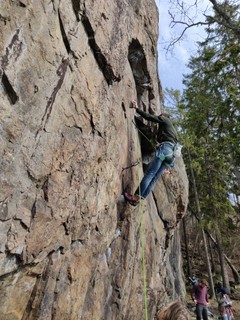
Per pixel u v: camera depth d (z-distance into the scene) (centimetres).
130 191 506
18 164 245
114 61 392
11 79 229
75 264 342
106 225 416
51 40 273
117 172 449
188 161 1962
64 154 302
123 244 483
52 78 276
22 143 247
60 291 315
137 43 536
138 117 601
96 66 365
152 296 634
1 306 256
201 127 1392
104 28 369
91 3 338
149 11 627
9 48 227
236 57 1045
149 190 502
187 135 1773
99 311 406
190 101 1570
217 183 1905
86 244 369
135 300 538
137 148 575
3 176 230
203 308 938
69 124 309
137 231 540
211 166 1881
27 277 279
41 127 267
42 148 270
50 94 274
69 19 301
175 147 536
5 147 230
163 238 746
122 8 444
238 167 1265
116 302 454
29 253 267
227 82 1222
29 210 263
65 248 322
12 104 233
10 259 249
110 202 425
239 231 2152
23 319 281
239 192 1908
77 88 319
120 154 462
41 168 271
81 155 331
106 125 392
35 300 287
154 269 648
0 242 235
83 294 359
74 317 343
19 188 248
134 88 581
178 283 1044
